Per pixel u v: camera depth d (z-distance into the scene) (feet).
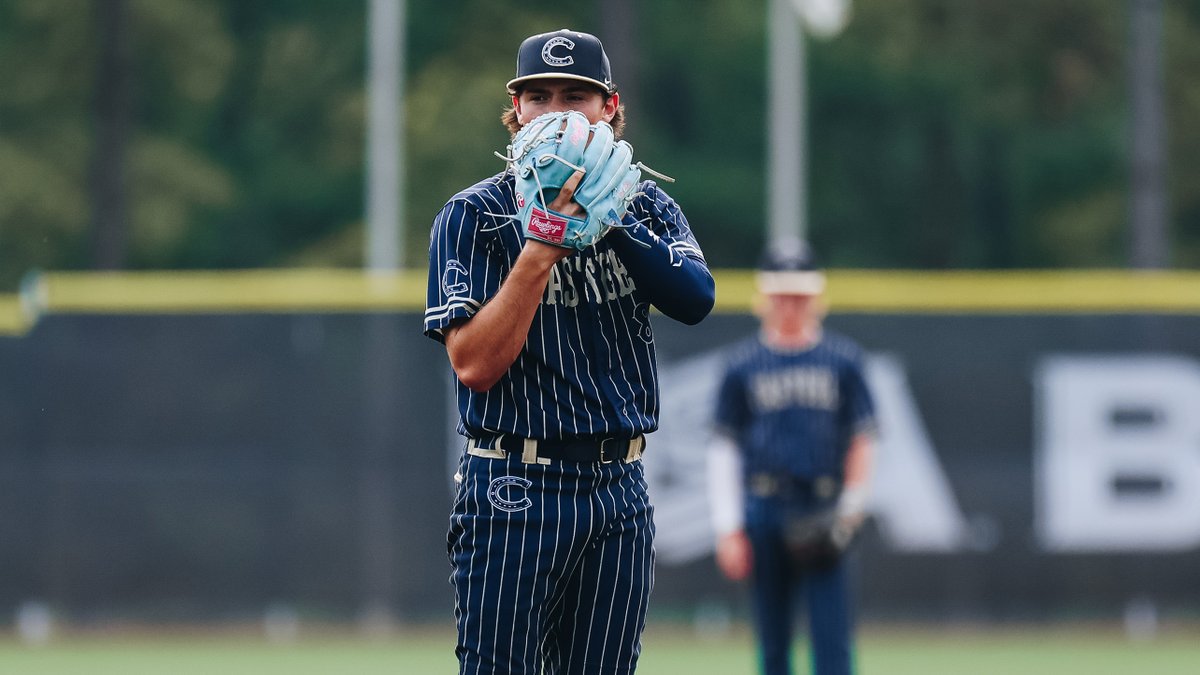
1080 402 135.13
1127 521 134.51
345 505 135.13
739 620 134.51
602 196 44.68
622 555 47.80
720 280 134.82
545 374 46.88
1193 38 354.33
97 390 134.82
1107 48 343.46
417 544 135.13
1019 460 135.03
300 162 353.51
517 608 46.80
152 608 133.90
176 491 134.72
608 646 48.06
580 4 362.53
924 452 135.13
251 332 135.54
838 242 370.12
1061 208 365.61
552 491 46.78
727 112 364.99
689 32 364.17
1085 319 135.23
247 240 350.02
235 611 134.21
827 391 83.56
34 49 341.41
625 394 47.67
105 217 276.62
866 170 368.27
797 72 204.95
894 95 355.56
